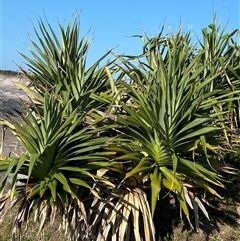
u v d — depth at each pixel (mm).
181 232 6230
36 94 6566
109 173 5703
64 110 5242
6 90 16062
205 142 5305
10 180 7758
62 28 6730
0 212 5441
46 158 5188
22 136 5215
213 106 6094
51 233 6586
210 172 5324
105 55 6504
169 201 6645
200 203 5504
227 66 7102
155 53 6648
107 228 5418
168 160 5531
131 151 5555
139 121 5363
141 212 5547
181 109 5301
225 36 7191
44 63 6738
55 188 5141
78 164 5508
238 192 6941
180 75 5859
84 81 6406
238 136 6770
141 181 5727
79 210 5402
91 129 5871
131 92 5754
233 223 6414
